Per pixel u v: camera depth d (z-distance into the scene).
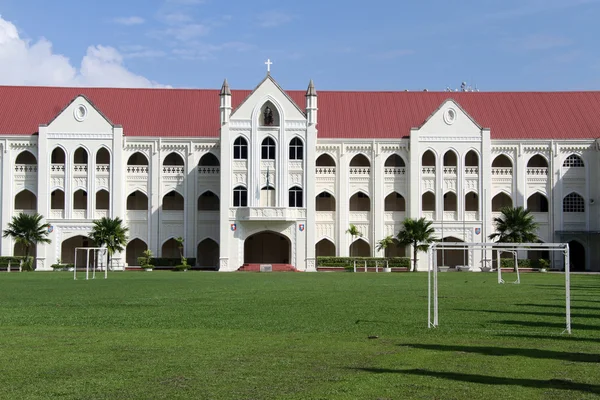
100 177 96.50
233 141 94.25
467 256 99.19
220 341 22.91
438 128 98.50
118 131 96.56
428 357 20.03
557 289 50.03
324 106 104.88
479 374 17.67
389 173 100.00
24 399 15.26
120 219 94.19
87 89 104.81
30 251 98.19
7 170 96.25
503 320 29.06
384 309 33.62
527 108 105.50
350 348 21.55
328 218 99.69
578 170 101.00
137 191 100.75
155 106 103.50
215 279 65.38
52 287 51.00
